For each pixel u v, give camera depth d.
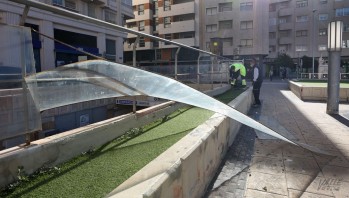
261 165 4.11
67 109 8.11
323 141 5.42
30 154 2.37
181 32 44.00
